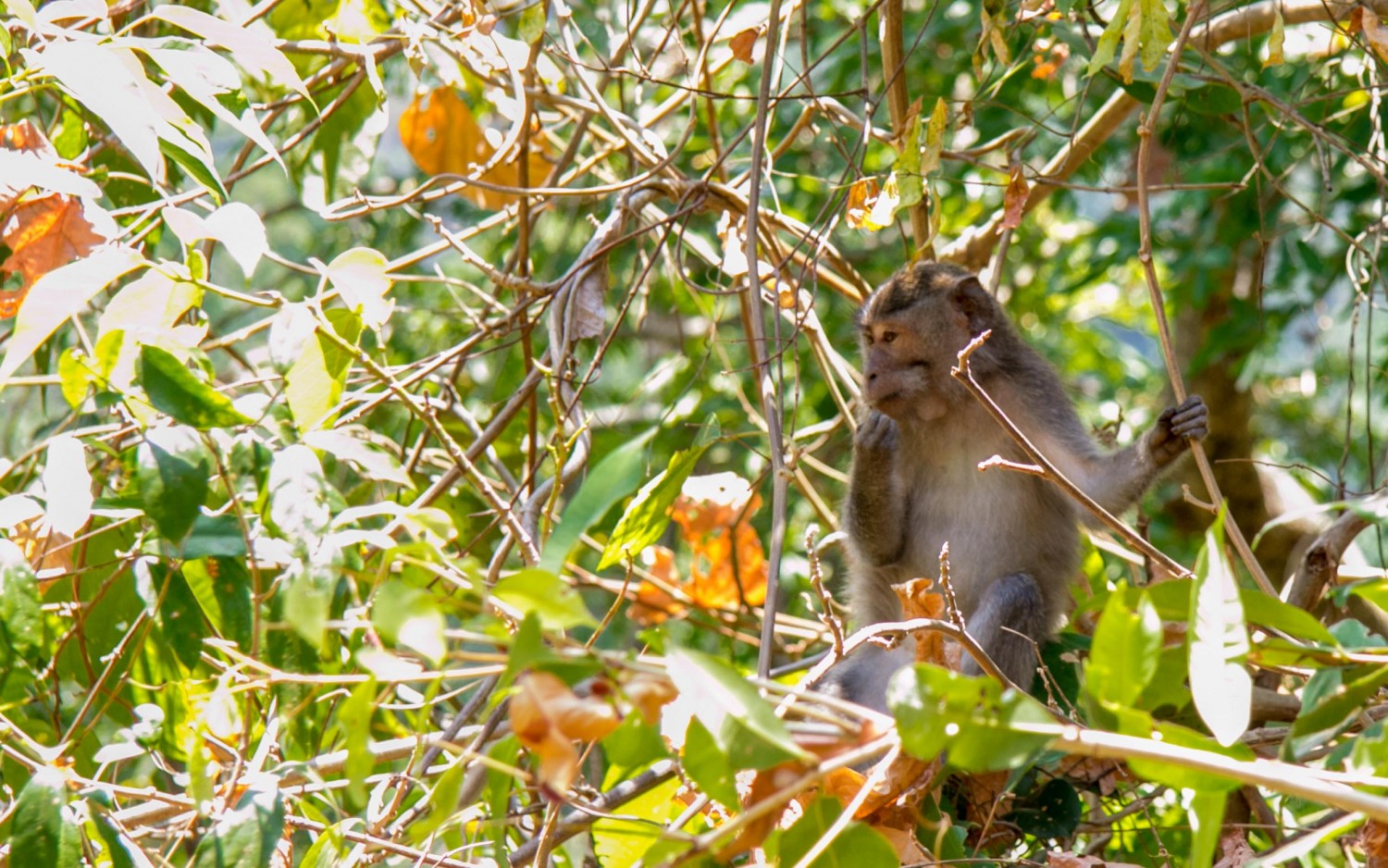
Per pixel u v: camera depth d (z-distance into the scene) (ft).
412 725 29.63
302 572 18.30
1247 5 38.68
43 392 34.60
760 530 53.62
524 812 24.68
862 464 35.94
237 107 28.17
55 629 27.50
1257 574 26.81
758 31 36.68
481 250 60.95
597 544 42.27
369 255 23.35
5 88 25.79
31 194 27.91
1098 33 40.14
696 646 52.75
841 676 36.94
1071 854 26.11
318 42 33.60
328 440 21.48
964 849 26.50
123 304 22.39
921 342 36.60
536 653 15.92
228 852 20.44
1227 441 59.00
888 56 35.47
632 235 34.30
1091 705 17.19
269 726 23.81
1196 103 36.55
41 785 20.61
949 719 15.93
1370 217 47.62
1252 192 49.70
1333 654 19.88
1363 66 38.06
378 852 22.85
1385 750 18.01
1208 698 17.06
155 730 23.11
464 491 43.42
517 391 33.14
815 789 20.86
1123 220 54.49
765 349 30.78
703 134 55.57
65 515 21.71
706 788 17.53
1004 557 37.37
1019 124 51.83
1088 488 35.09
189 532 22.09
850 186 33.73
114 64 22.45
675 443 52.21
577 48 48.42
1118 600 17.46
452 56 36.63
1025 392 37.01
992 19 34.42
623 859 28.68
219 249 65.77
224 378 47.83
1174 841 30.63
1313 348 60.29
